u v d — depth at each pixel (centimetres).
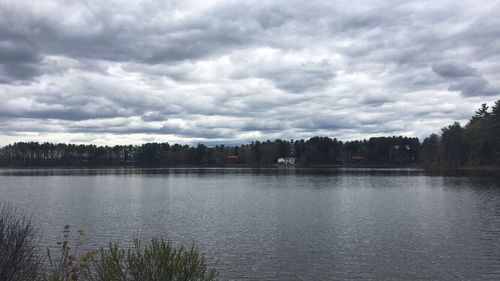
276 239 2992
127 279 898
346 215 4216
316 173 14862
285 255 2519
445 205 4969
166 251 909
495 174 11050
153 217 4172
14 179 12150
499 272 2150
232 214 4372
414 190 7162
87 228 3506
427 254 2514
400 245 2756
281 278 2098
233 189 8044
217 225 3634
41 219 4044
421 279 2059
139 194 7050
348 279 2075
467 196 5941
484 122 13300
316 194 6719
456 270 2192
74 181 11100
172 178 12644
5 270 814
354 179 10869
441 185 8100
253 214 4356
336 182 9762
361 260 2400
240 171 17975
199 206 5178
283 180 10888
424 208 4712
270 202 5578
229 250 2659
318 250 2641
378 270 2208
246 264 2338
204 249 2691
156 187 8762
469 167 13825
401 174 12975
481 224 3550
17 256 853
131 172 17775
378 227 3453
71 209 4897
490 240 2884
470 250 2598
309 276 2122
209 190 7856
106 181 11088
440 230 3284
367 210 4606
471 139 13638
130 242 2928
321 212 4475
